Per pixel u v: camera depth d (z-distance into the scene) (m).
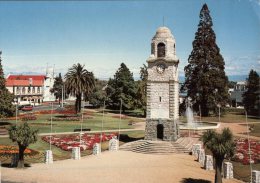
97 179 34.19
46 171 36.62
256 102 98.69
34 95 157.25
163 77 54.72
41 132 67.69
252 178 34.28
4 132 65.12
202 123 85.62
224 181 35.84
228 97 105.06
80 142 56.38
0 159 42.81
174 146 51.00
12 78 152.62
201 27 104.19
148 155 47.94
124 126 81.94
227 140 32.75
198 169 40.31
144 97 107.88
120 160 43.84
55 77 172.62
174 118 54.38
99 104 138.12
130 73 127.25
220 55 104.56
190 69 104.81
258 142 58.22
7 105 71.44
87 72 100.44
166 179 35.44
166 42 54.94
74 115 100.38
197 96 103.00
